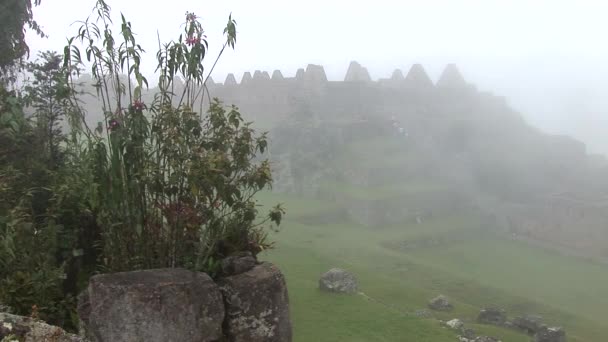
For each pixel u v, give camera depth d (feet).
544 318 61.52
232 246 17.58
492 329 49.03
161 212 16.42
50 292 17.54
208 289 14.26
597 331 57.52
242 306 14.90
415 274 71.56
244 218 17.07
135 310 13.24
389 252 79.92
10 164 20.97
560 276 81.92
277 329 15.39
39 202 21.08
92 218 19.98
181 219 16.21
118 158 15.56
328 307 42.34
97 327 13.21
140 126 15.81
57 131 24.71
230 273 15.99
